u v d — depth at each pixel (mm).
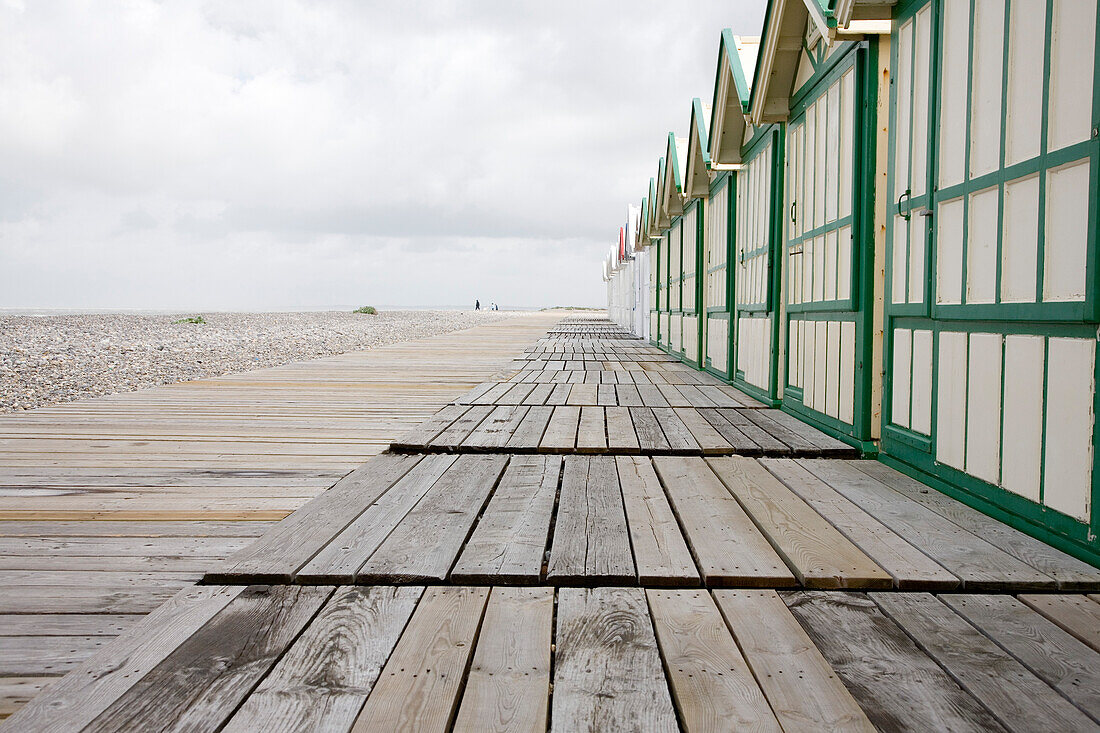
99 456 4238
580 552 2531
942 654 1834
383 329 22312
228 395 6848
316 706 1581
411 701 1601
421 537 2713
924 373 3588
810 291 5262
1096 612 2084
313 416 5672
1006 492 2887
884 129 4109
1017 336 2807
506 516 3000
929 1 3549
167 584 2377
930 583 2250
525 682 1689
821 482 3592
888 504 3180
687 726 1511
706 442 4484
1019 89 2787
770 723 1526
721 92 7168
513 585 2303
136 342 14984
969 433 3158
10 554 2646
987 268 3004
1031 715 1560
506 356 11875
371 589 2262
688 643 1895
